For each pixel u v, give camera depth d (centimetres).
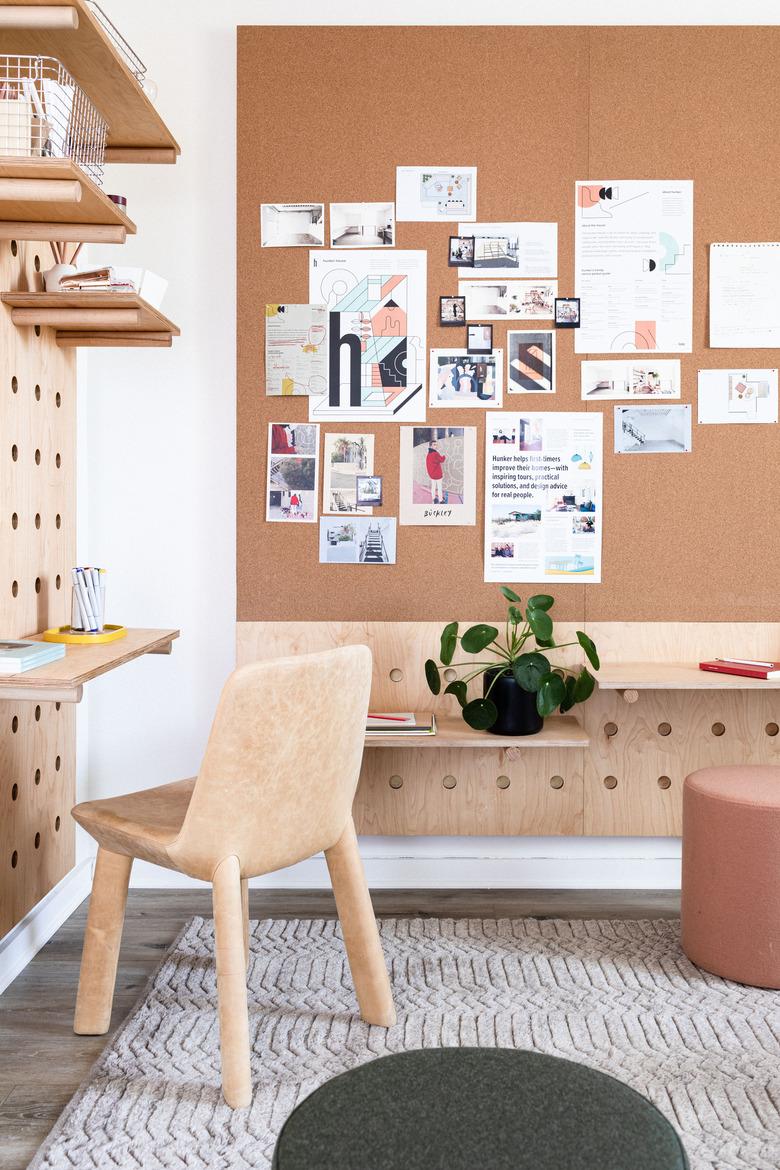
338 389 277
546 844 288
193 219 280
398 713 274
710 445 278
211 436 283
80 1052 192
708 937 221
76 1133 164
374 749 281
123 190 279
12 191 188
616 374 277
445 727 268
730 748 283
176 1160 157
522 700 257
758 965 214
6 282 222
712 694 282
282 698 169
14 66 196
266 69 273
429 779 283
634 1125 110
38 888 246
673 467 278
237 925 172
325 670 175
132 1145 161
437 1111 113
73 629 229
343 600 280
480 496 279
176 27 277
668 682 249
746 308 275
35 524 239
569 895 280
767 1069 183
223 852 172
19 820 232
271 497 279
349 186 275
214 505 284
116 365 282
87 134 221
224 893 171
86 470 282
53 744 257
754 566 279
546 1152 105
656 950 237
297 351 276
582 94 273
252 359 277
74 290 224
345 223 275
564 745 253
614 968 227
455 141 274
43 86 191
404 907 270
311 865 284
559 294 276
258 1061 185
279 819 177
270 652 281
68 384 262
